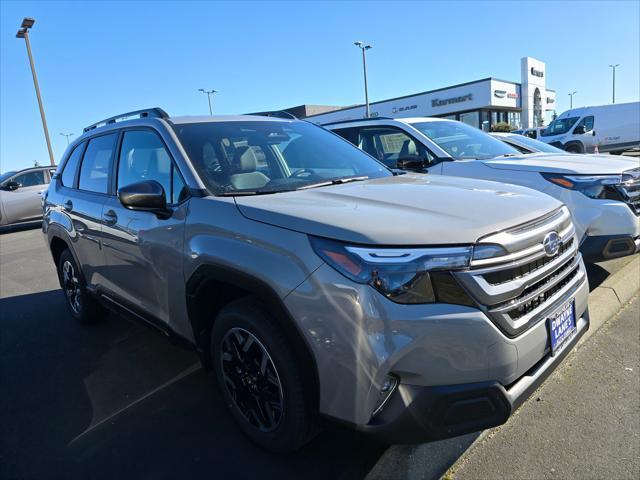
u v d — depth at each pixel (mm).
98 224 3561
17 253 9320
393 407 1920
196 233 2545
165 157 2988
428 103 37812
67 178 4441
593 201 4336
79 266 4148
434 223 2037
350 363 1922
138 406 3082
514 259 2029
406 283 1883
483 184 2865
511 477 2307
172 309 2869
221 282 2475
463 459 2445
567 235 2463
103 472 2459
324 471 2383
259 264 2180
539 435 2609
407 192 2561
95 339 4223
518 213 2232
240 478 2359
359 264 1914
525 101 39094
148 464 2504
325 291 1963
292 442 2289
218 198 2564
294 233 2121
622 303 4320
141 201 2660
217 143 3053
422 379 1899
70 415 3025
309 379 2102
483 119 36562
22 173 13523
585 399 2924
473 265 1925
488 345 1919
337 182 2988
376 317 1874
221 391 2697
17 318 4973
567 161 5062
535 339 2115
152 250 2896
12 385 3469
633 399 2885
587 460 2396
